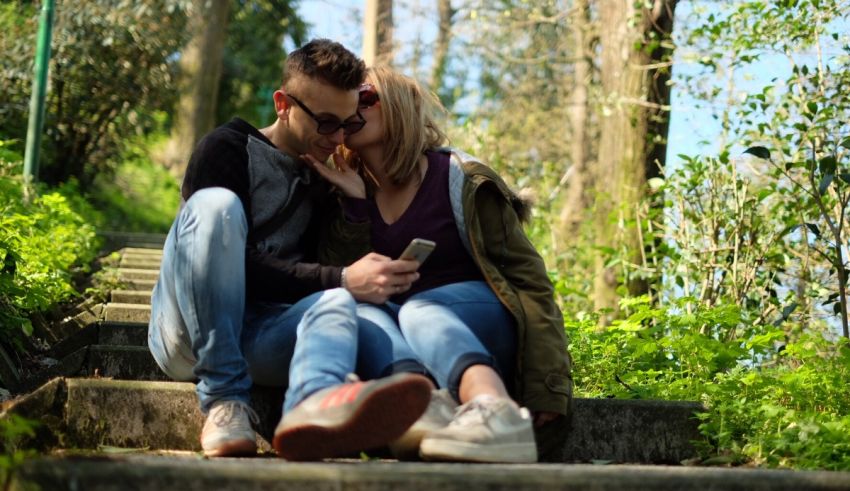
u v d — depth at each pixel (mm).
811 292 6465
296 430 2947
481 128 12695
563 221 13531
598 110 8945
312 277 3574
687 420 3967
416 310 3514
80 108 14516
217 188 3438
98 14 14211
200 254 3350
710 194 6922
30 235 6793
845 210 6301
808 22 6637
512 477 2594
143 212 18438
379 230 3785
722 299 6574
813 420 3793
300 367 3189
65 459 2664
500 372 3705
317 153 3822
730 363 5113
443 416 3268
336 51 3732
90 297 7418
